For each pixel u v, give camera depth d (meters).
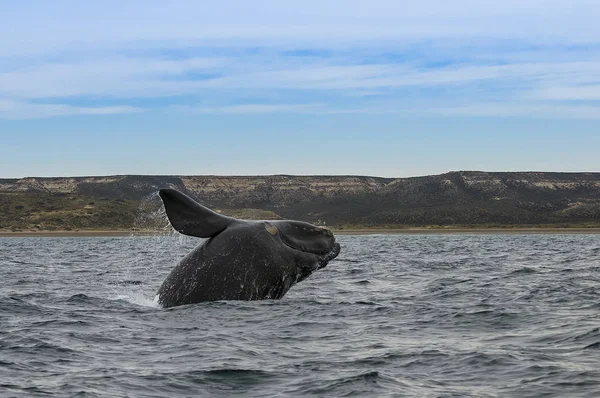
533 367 15.35
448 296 26.92
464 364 15.74
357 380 14.46
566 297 26.34
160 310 20.62
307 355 16.56
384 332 19.34
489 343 17.94
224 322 19.19
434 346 17.55
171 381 14.45
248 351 16.84
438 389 13.98
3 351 16.94
